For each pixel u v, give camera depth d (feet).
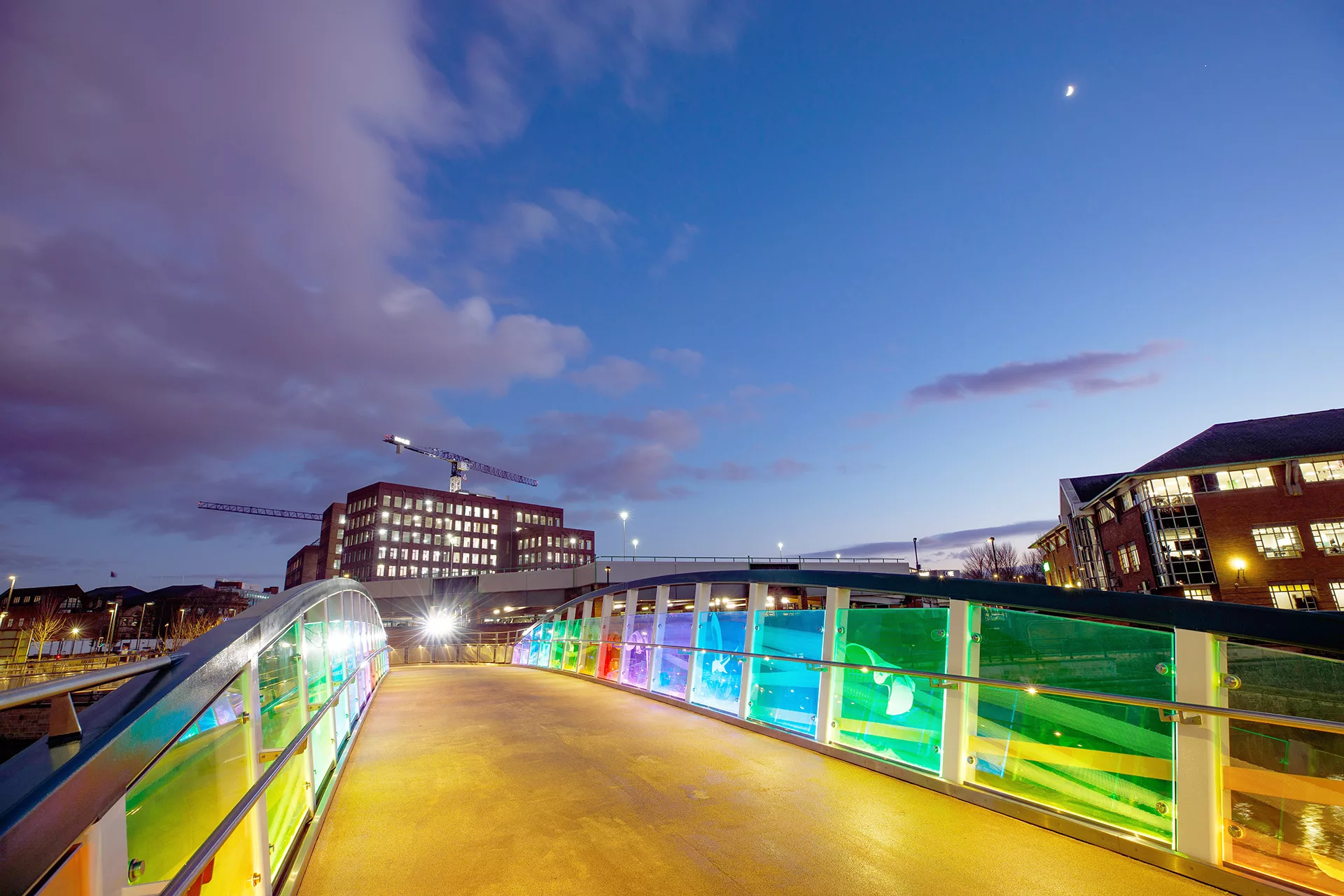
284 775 13.43
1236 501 123.44
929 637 19.72
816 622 24.64
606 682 46.47
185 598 339.16
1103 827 14.05
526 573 192.34
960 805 16.80
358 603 34.47
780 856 13.70
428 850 14.26
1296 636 11.48
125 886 6.75
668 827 15.47
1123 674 14.40
